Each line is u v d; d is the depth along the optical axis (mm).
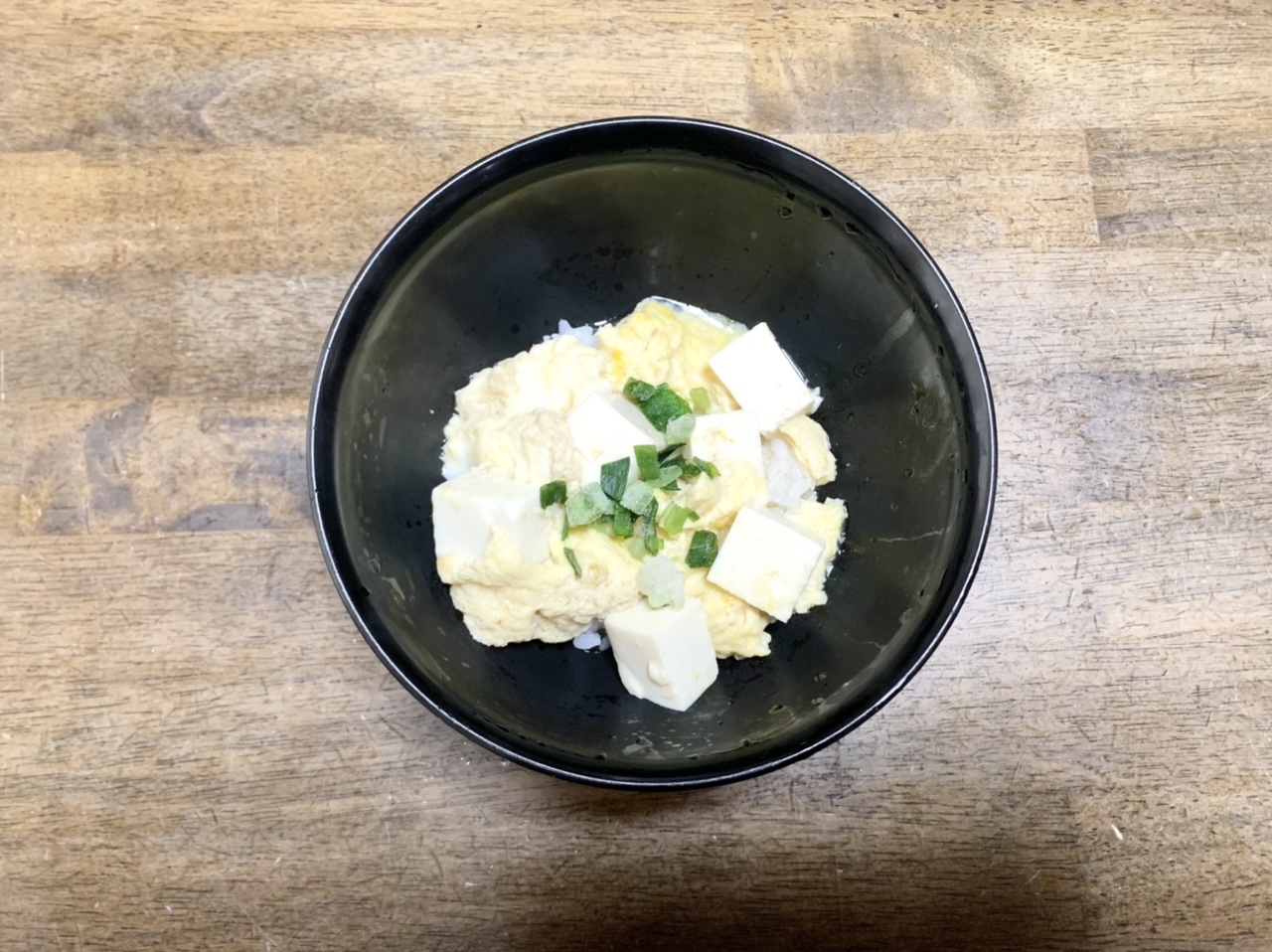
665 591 277
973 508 260
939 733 306
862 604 292
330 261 317
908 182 327
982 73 332
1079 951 302
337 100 323
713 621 289
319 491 251
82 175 318
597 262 309
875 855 302
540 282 308
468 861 299
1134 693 308
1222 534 314
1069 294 323
